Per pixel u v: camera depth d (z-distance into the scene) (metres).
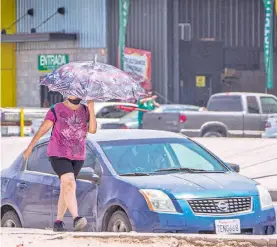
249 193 32.34
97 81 30.16
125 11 133.50
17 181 37.44
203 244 26.72
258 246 26.34
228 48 141.38
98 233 28.72
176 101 138.00
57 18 146.50
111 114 91.25
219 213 31.47
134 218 31.42
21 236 28.98
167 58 137.12
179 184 32.03
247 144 71.56
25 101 152.50
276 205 44.94
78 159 31.02
